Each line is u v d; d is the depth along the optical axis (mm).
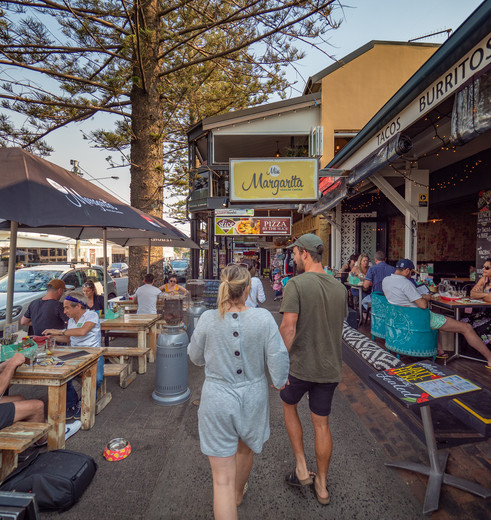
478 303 4547
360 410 3680
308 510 2256
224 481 1859
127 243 8336
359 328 6652
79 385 4375
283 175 5789
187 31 7387
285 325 2283
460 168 7809
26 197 2473
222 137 12977
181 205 9898
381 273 5789
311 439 3143
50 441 2869
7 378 2689
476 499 2303
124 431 3322
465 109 2949
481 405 2277
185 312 7133
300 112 12500
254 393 1910
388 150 4445
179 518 2201
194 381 4738
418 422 2957
